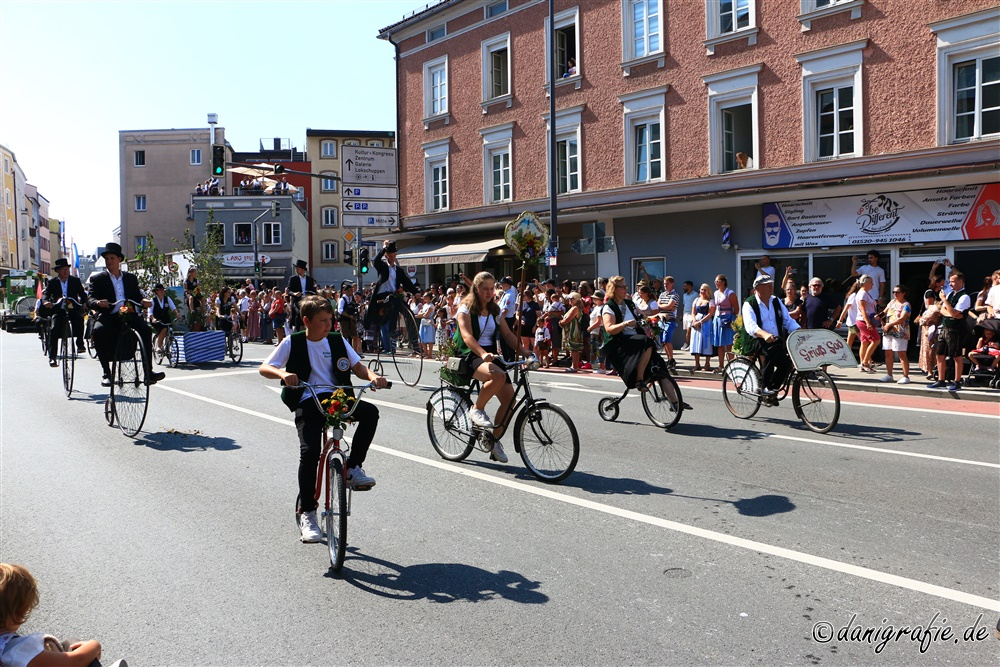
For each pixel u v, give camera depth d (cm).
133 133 6316
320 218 6612
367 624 416
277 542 551
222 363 1797
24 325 3988
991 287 1267
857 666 362
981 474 701
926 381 1300
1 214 7981
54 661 273
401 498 654
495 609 431
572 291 1748
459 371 739
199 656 386
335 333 546
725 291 1504
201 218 5572
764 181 1898
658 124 2148
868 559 493
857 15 1728
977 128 1579
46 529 588
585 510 611
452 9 2728
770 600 434
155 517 613
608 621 412
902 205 1672
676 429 941
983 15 1544
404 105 2992
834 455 786
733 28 1962
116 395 973
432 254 2698
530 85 2481
